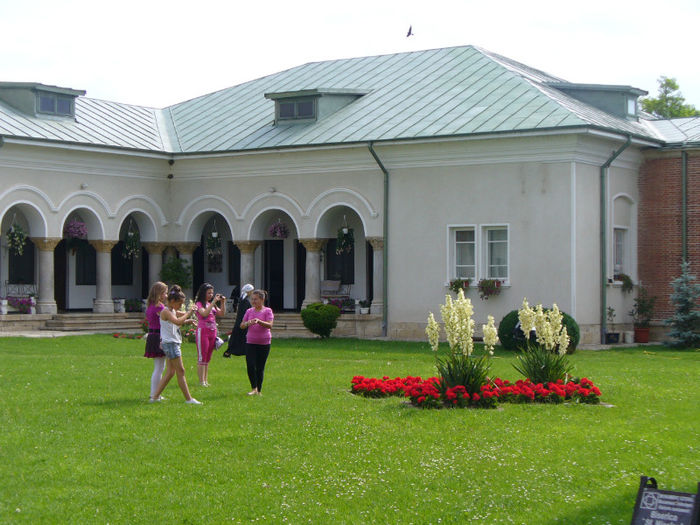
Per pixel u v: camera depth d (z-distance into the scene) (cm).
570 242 2402
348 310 2808
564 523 883
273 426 1233
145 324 2522
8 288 2831
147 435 1170
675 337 2497
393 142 2577
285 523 884
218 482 995
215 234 3097
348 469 1044
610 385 1611
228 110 3175
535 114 2483
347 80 3091
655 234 2681
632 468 1054
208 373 1747
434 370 1814
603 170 2509
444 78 2891
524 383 1468
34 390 1489
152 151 2888
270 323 1488
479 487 988
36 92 2764
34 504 917
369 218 2680
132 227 3012
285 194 2816
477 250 2523
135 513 902
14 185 2612
